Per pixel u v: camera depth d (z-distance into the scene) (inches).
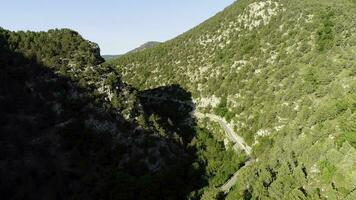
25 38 5113.2
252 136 5034.5
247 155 4837.6
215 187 3966.5
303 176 3056.1
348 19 5738.2
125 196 3769.7
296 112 4633.4
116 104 4771.2
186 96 7007.9
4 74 4402.1
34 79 4534.9
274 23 7003.0
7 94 4254.4
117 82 5113.2
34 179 3654.0
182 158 4660.4
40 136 4084.6
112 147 4352.9
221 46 7751.0
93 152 4237.2
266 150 4387.3
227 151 4965.6
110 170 4124.0
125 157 4318.4
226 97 6245.1
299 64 5438.0
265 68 6117.1
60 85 4606.3
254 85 5871.1
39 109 4320.9
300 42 5940.0
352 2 6614.2
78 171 3969.0
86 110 4507.9
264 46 6624.0
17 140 3897.6
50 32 5477.4
